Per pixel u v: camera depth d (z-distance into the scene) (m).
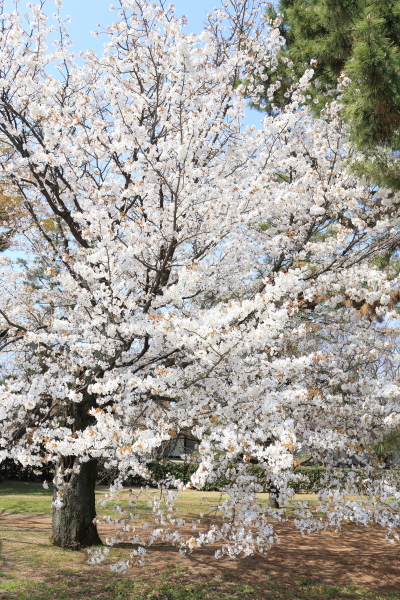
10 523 8.66
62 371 5.54
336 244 6.12
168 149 5.86
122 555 6.63
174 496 5.18
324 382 5.86
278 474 4.31
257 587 5.78
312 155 7.24
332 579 6.28
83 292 5.11
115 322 5.18
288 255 6.60
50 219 7.61
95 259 4.90
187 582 5.78
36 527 8.33
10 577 5.65
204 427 4.19
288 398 4.09
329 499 4.70
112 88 6.35
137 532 7.98
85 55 7.23
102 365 5.37
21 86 6.11
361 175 6.01
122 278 5.98
